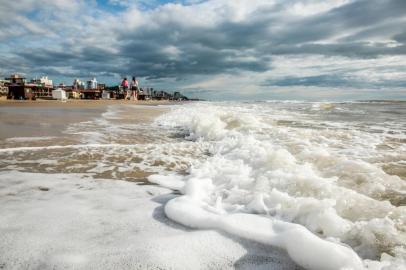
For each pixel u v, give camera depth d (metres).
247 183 3.50
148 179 4.11
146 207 3.06
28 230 2.47
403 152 5.52
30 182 3.89
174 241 2.29
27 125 10.73
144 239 2.32
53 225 2.57
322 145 6.26
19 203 3.12
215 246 2.22
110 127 10.64
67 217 2.75
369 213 2.52
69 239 2.31
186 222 2.62
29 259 2.01
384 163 4.66
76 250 2.14
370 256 2.00
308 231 2.21
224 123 9.00
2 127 9.98
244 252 2.15
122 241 2.29
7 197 3.31
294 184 3.17
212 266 1.96
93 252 2.11
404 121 12.30
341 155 5.25
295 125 10.70
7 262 1.97
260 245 2.24
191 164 4.95
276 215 2.68
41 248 2.16
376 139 7.02
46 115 15.93
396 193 3.12
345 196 2.81
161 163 5.07
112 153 5.82
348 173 3.68
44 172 4.41
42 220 2.68
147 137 8.29
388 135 7.75
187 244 2.24
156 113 18.91
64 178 4.12
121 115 17.03
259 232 2.36
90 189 3.65
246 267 1.96
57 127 10.27
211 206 2.99
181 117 13.58
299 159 4.38
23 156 5.48
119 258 2.03
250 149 5.12
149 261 2.00
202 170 4.21
